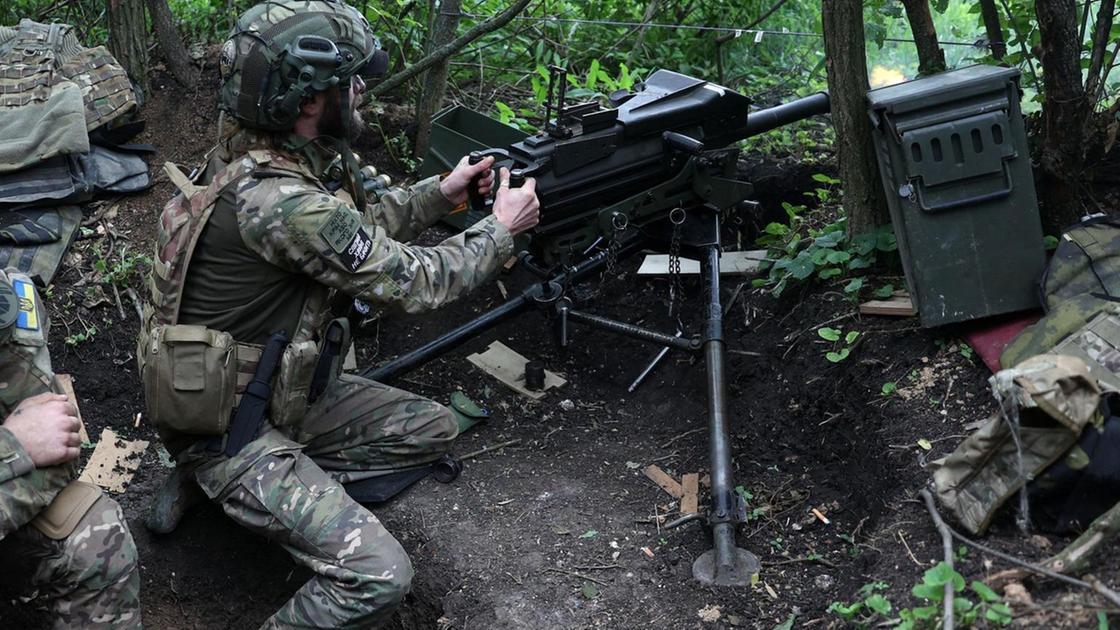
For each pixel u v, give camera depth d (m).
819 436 3.21
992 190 2.97
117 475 3.36
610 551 2.96
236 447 2.76
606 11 5.43
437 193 3.12
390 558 2.63
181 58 4.44
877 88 3.19
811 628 2.54
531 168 3.08
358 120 2.89
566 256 3.28
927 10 3.43
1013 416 2.25
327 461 3.18
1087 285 2.85
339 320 2.93
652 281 4.03
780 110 3.64
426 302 2.75
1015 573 2.20
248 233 2.63
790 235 3.88
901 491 2.71
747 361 3.60
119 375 3.65
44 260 3.79
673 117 3.26
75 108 3.88
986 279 2.98
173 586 3.04
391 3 4.97
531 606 2.78
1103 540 2.16
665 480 3.25
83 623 2.55
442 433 3.22
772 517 3.02
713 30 5.23
